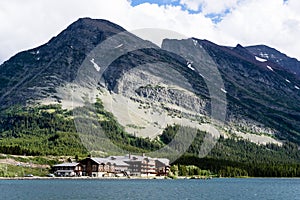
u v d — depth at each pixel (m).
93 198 104.38
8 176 194.75
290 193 137.88
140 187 147.25
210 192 134.25
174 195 118.19
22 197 105.69
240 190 148.88
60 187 139.62
